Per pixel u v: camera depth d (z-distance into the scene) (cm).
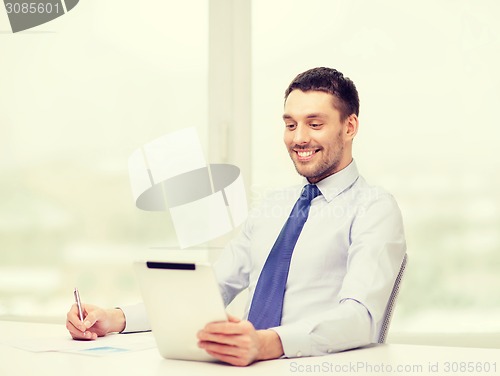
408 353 163
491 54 313
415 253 318
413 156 321
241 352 146
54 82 372
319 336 161
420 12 321
